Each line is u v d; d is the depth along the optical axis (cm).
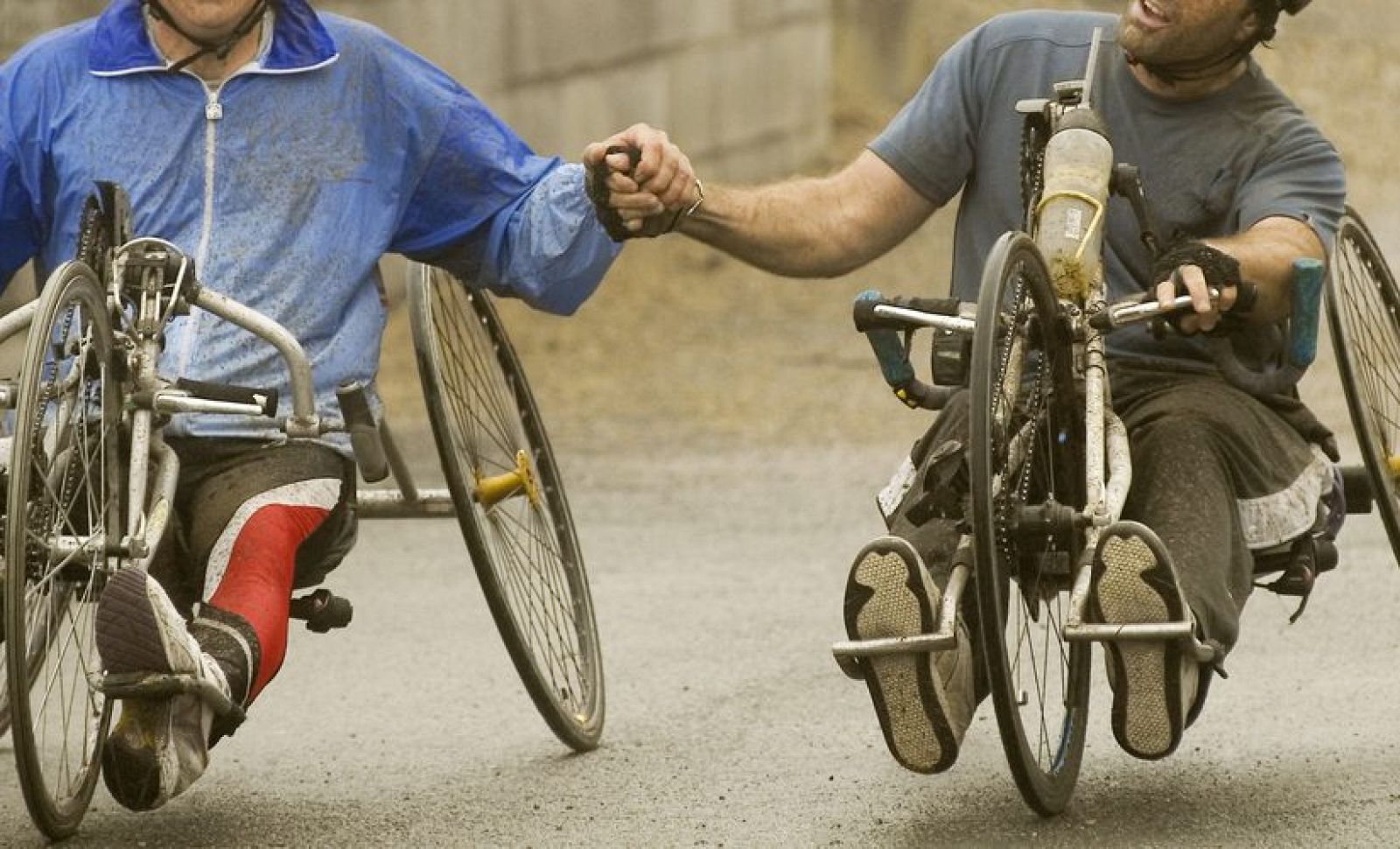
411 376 4256
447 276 1744
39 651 1490
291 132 1592
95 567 1451
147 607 1353
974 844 1452
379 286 1653
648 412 4044
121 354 1466
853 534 2923
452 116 1645
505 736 1859
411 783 1691
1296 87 6700
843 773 1670
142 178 1576
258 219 1584
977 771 1662
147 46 1583
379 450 1515
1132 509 1478
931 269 5225
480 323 1808
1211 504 1451
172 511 1505
